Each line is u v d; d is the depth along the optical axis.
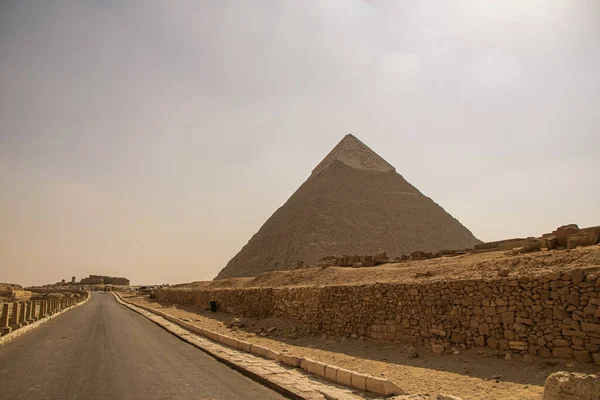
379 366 13.98
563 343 12.06
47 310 31.98
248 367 12.20
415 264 30.55
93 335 20.83
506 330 13.59
